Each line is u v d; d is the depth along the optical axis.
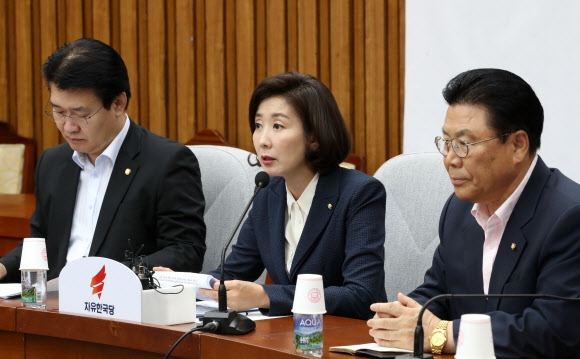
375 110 6.06
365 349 2.80
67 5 7.36
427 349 2.85
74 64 4.25
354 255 3.71
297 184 3.87
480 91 2.98
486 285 3.24
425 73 5.61
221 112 6.74
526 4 5.18
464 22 5.43
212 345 3.01
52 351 3.43
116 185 4.49
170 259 4.33
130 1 7.09
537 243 3.03
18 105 7.58
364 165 6.10
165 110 7.01
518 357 2.83
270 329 3.17
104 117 4.38
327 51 6.25
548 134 5.12
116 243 4.43
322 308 2.80
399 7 5.93
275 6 6.45
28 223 5.39
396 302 2.97
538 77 5.16
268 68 6.51
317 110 3.75
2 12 7.60
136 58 7.10
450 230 3.40
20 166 7.13
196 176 4.59
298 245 3.82
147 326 3.16
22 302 3.53
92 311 3.34
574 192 3.04
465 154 3.00
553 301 2.84
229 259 4.11
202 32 6.82
